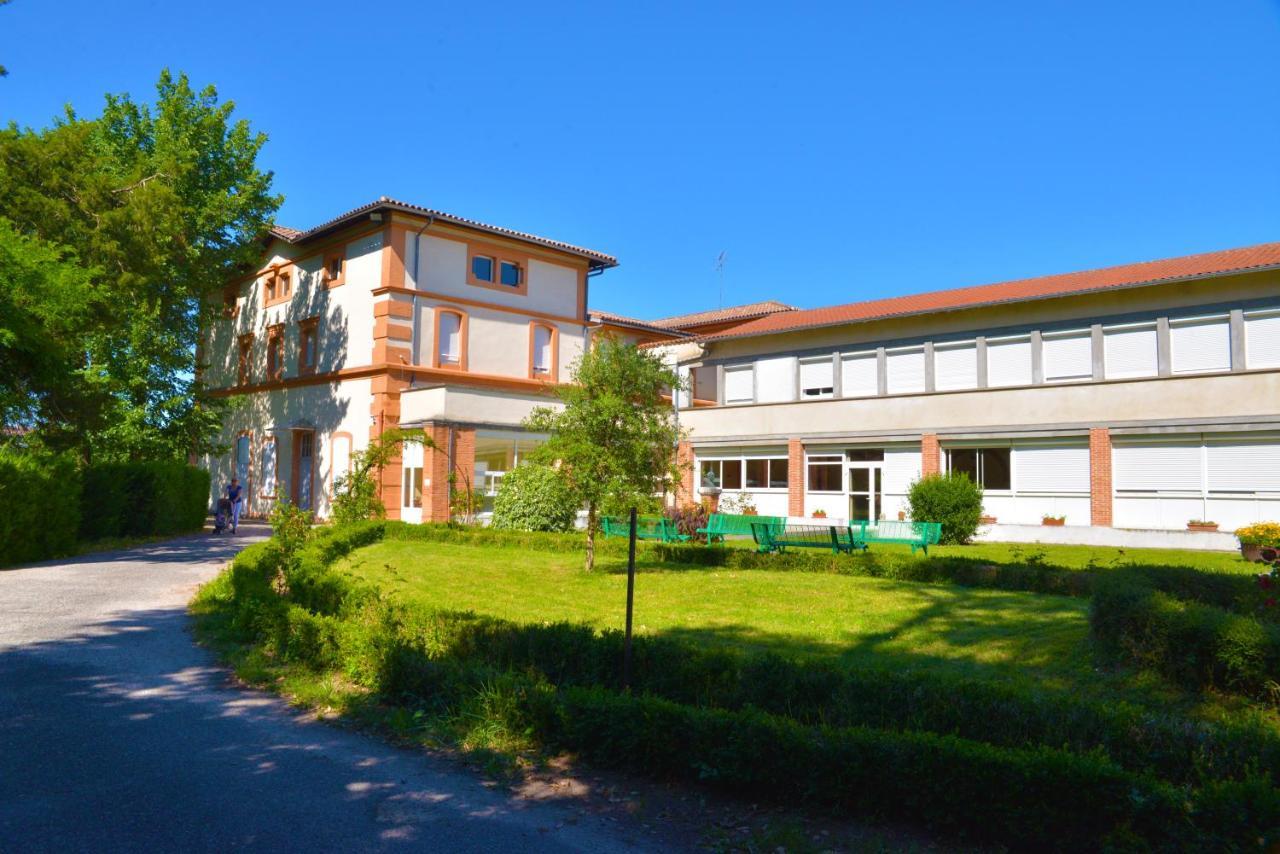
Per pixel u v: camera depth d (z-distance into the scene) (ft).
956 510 75.41
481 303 101.60
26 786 16.06
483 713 19.88
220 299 125.08
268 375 113.60
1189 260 81.15
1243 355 70.03
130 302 81.20
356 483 77.41
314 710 21.84
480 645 23.53
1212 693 21.75
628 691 19.03
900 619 32.83
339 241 102.12
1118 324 76.64
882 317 89.15
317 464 102.63
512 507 72.59
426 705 21.22
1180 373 73.00
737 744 15.99
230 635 29.78
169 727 20.08
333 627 25.07
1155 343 74.74
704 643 28.45
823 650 27.55
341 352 100.37
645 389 45.73
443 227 98.58
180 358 86.53
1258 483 68.49
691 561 52.95
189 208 86.02
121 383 79.87
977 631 30.45
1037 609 35.09
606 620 32.53
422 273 96.78
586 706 18.13
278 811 15.23
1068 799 13.37
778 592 39.65
